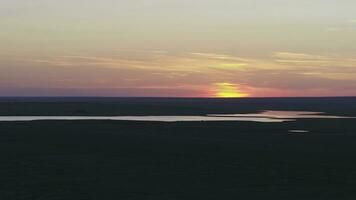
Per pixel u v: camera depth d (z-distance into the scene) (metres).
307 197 26.45
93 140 50.72
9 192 26.58
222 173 32.75
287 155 41.75
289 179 31.12
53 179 30.22
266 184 29.53
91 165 35.34
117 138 53.22
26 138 52.00
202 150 43.88
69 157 38.91
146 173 32.50
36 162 36.34
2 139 50.91
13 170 33.03
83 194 26.41
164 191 27.39
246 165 36.03
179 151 42.94
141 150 43.25
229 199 25.80
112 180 30.14
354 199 26.09
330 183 30.14
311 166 36.09
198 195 26.58
